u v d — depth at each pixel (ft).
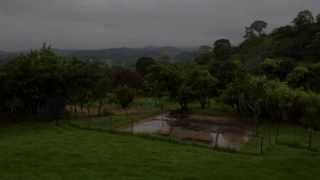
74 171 94.99
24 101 182.39
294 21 501.97
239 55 460.96
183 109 243.60
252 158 116.98
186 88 238.07
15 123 170.81
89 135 143.54
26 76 175.73
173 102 270.67
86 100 205.36
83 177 90.48
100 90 205.46
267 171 102.17
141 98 307.99
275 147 137.49
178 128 183.01
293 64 309.83
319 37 402.93
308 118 184.24
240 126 196.54
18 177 88.58
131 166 101.14
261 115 222.89
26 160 103.55
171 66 251.19
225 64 331.16
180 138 152.35
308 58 371.76
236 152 124.67
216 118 223.30
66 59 198.80
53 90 183.73
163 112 240.32
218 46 513.04
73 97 196.85
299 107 207.72
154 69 256.32
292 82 266.77
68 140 132.36
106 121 184.85
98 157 109.09
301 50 396.16
